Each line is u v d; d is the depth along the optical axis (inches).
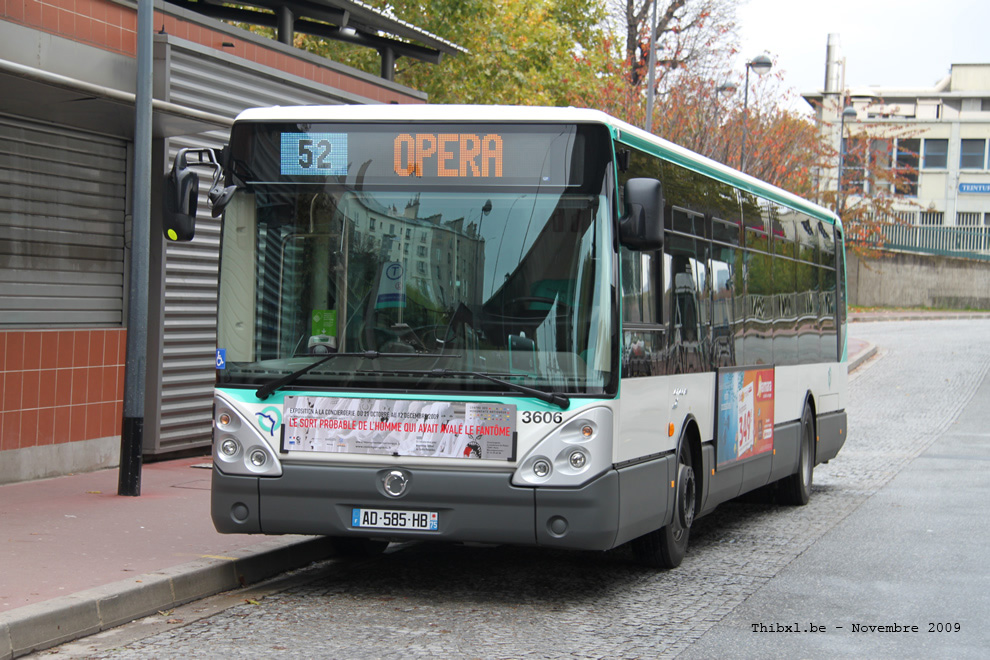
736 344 412.2
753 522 462.0
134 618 277.9
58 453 458.0
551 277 294.4
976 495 535.5
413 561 360.8
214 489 303.7
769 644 267.4
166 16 510.6
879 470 630.5
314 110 307.3
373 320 299.4
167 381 511.8
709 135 1242.6
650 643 266.2
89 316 477.1
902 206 2847.0
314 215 305.3
